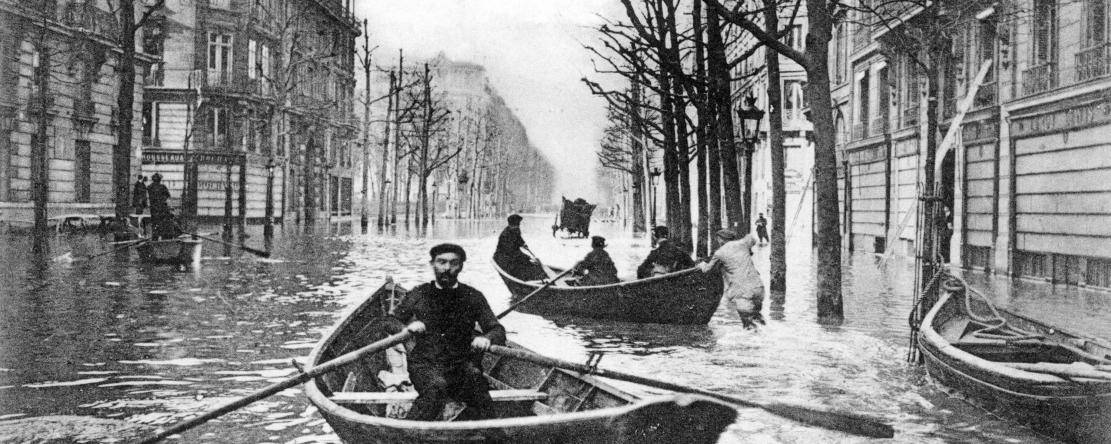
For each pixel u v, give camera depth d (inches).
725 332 463.5
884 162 1147.9
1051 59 759.7
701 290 472.4
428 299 230.2
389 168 3316.9
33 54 1212.5
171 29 1772.9
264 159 1907.0
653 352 398.6
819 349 406.6
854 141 1278.3
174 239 784.3
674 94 848.3
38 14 1190.9
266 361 355.3
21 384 309.4
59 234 1202.0
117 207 957.8
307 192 2092.8
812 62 505.0
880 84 1185.4
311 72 2255.2
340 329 285.3
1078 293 651.5
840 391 312.5
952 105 941.2
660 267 534.6
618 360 377.7
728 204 661.9
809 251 1273.4
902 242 1085.1
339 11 2431.1
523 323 502.9
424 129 2080.5
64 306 511.2
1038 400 240.4
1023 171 793.6
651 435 197.2
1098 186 670.5
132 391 300.5
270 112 1589.6
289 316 487.2
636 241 1555.1
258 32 1850.4
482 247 1214.3
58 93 1278.3
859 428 224.7
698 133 816.3
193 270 770.2
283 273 761.6
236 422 262.4
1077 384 227.9
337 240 1349.7
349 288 642.2
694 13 732.0
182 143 1782.7
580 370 241.3
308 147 2230.6
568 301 519.5
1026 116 780.6
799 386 322.0
